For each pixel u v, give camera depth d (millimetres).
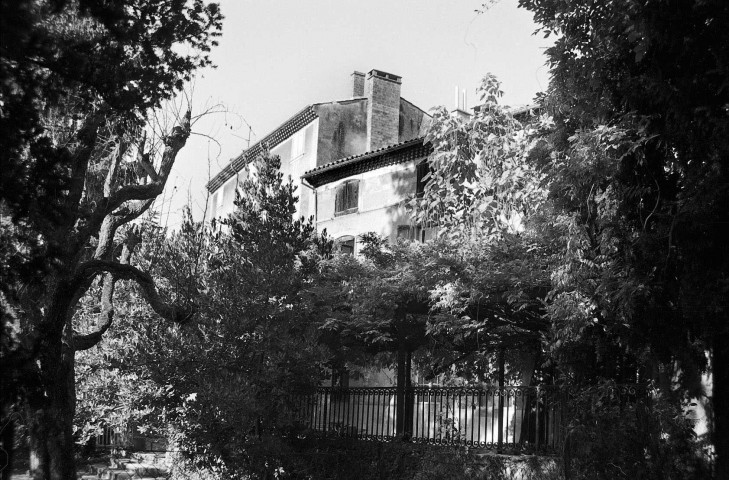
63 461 12789
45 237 10164
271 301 17266
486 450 14742
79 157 12188
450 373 18312
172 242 18109
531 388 14312
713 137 9766
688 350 11070
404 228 29422
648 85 10664
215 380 16031
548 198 12711
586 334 12398
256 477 16312
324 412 17969
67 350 13438
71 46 7957
